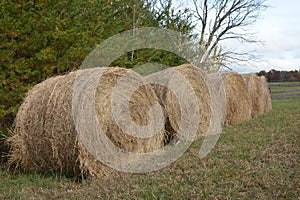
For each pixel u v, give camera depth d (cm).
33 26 614
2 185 457
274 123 927
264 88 1316
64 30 662
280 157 537
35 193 411
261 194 375
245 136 726
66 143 468
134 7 1010
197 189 394
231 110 979
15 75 589
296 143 639
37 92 522
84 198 382
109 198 378
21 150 524
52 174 499
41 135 495
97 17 766
